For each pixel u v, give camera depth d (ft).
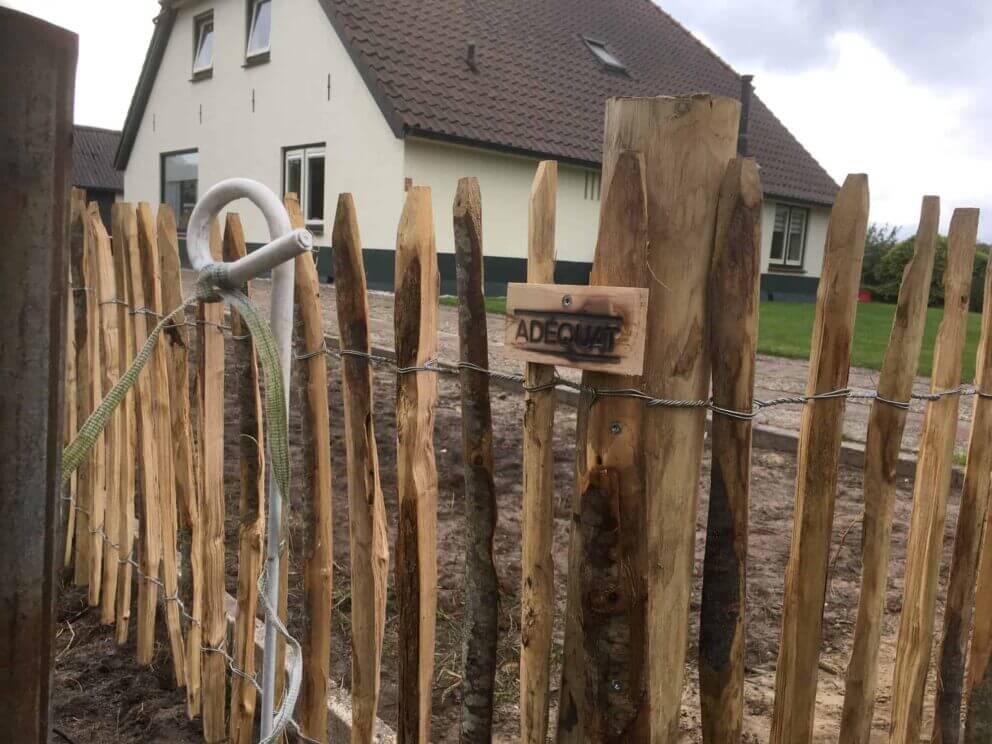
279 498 6.05
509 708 8.67
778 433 18.49
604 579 4.79
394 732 7.73
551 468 5.16
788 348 32.65
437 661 9.49
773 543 13.14
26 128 3.37
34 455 3.59
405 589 5.89
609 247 4.62
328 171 47.62
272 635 6.31
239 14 52.95
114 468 10.20
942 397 5.97
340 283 5.92
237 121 54.34
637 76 59.21
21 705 3.68
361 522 6.27
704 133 4.63
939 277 46.73
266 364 5.55
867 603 5.71
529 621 5.35
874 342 36.65
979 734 6.64
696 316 4.80
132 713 9.05
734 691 5.10
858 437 18.56
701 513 14.33
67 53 3.49
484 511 5.47
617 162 4.56
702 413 4.98
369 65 43.32
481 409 5.35
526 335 4.86
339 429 18.93
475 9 53.06
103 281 9.97
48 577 3.74
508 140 45.98
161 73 61.46
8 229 3.38
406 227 5.46
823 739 8.17
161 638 10.47
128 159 67.00
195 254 6.03
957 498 15.39
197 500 8.65
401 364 5.65
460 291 5.28
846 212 4.79
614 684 4.83
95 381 10.64
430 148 44.21
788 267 66.23
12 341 3.46
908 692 6.43
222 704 8.45
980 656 6.58
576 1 62.34
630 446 4.69
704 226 4.71
